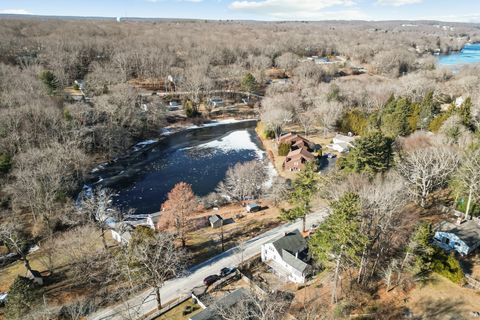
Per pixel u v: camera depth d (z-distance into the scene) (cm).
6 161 6831
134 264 4216
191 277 4725
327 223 3784
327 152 9244
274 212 6481
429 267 4056
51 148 7319
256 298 3759
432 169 5316
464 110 7856
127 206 7069
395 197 4400
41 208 6109
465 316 3475
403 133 8512
